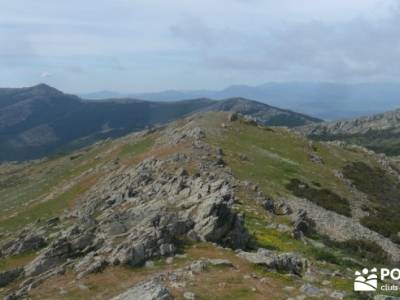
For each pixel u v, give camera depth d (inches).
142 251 1268.5
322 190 2896.2
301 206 2442.2
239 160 3048.7
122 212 1884.8
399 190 3663.9
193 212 1557.6
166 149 3250.5
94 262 1268.5
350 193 3100.4
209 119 4197.8
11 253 1867.6
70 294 1107.9
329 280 1239.5
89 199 2898.6
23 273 1437.0
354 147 4773.6
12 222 3075.8
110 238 1440.7
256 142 3698.3
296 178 2987.2
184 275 1120.2
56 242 1497.3
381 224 2544.3
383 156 4719.5
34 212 3193.9
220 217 1489.9
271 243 1612.9
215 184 1946.4
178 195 1957.4
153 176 2564.0
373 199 3176.7
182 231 1422.2
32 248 1865.2
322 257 1593.3
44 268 1427.2
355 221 2514.8
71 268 1300.4
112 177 3137.3
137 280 1147.3
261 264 1235.9
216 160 2847.0
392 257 2016.5
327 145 4291.3
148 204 1936.5
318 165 3518.7
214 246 1376.7
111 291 1103.0
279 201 2348.7
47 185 4446.4
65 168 5324.8
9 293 1264.8
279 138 3956.7
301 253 1579.7
